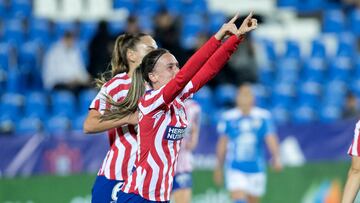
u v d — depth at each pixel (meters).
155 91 18.27
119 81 20.98
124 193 18.75
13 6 50.84
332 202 40.59
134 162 20.70
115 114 19.72
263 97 46.88
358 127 19.41
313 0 55.94
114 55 21.58
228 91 45.66
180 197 30.83
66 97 43.28
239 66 46.19
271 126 36.16
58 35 49.31
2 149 34.59
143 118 18.39
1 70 45.06
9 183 33.81
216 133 39.09
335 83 50.00
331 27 54.53
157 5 53.28
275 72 50.19
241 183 35.78
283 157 40.69
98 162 35.94
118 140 21.05
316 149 41.22
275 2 55.62
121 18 50.66
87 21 50.72
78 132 35.78
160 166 18.50
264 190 39.81
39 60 45.81
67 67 44.94
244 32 17.53
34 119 41.78
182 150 30.89
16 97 43.19
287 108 47.88
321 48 52.22
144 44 21.19
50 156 35.31
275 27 54.22
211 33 50.78
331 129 41.47
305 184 40.19
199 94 44.78
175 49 43.16
